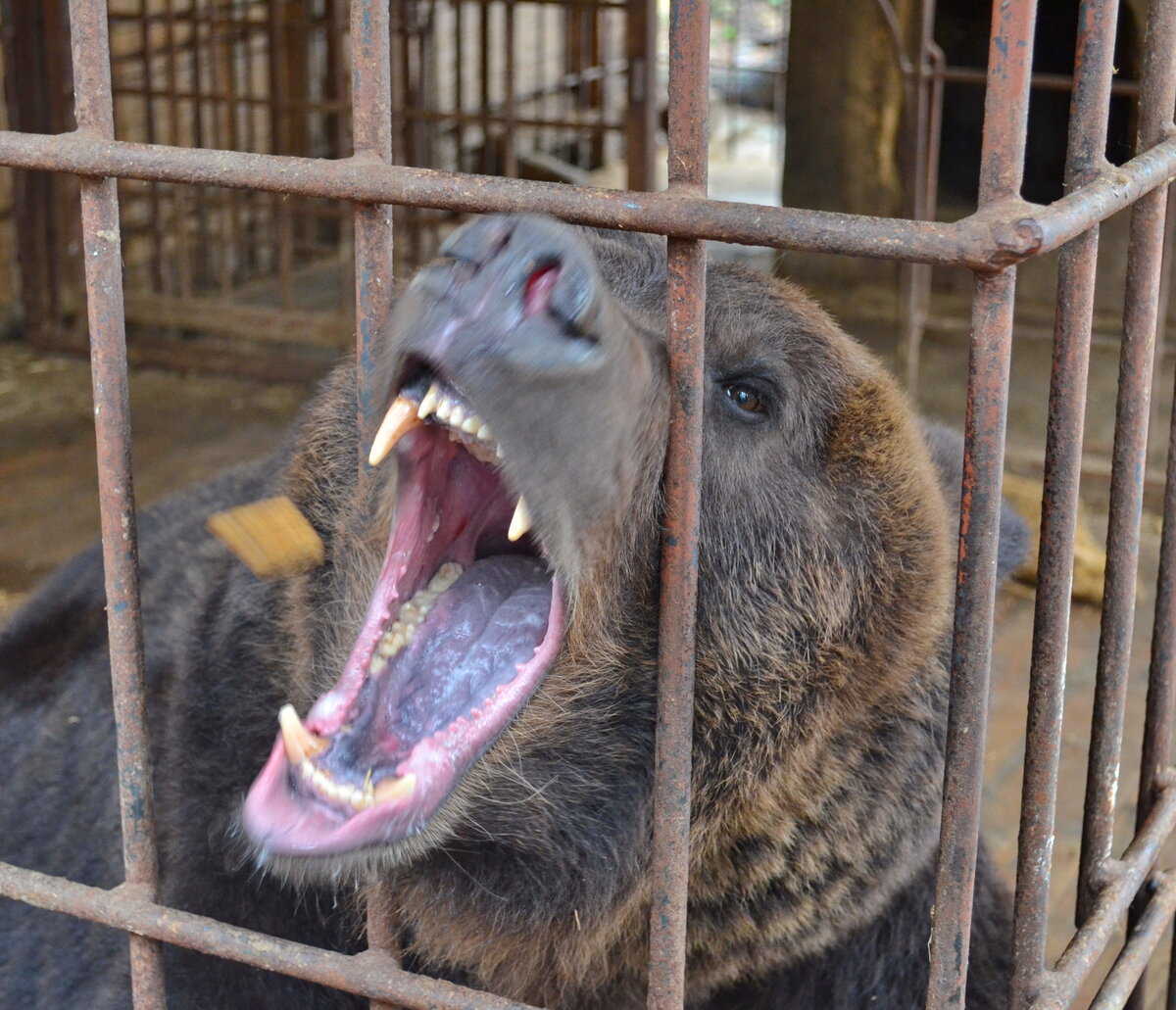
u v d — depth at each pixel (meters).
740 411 2.46
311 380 8.63
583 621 2.23
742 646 2.45
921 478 2.58
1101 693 2.12
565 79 12.45
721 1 18.88
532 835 2.35
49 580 3.91
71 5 1.72
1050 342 8.85
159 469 7.31
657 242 2.49
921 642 2.54
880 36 9.19
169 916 1.91
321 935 2.52
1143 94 2.00
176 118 8.96
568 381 1.68
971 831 1.63
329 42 10.30
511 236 1.68
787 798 2.50
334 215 8.73
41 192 8.88
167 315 9.00
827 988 2.71
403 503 2.20
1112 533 2.08
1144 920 2.23
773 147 15.74
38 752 3.36
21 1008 2.94
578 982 2.55
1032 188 9.90
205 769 2.58
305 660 2.45
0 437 7.65
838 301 9.42
